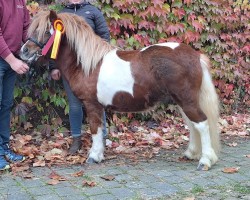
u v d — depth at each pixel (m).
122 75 3.63
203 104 3.63
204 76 3.61
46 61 4.29
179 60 3.51
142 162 3.95
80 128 4.30
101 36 4.27
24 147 4.33
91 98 3.79
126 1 4.97
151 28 5.21
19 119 4.81
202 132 3.62
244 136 5.09
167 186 3.26
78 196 3.07
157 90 3.62
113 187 3.25
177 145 4.57
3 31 3.54
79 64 3.79
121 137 4.86
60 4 4.59
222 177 3.46
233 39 6.01
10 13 3.55
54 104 4.95
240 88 6.27
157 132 5.13
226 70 5.93
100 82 3.69
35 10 4.56
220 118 5.79
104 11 4.89
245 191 3.15
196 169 3.67
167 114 5.57
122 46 5.02
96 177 3.49
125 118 5.28
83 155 4.16
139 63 3.60
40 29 3.67
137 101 3.68
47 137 4.78
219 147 3.84
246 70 6.30
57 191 3.17
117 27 5.05
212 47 5.82
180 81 3.51
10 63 3.49
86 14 4.16
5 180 3.41
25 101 4.75
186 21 5.51
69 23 3.75
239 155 4.16
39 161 3.88
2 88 3.73
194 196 3.06
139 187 3.25
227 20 5.83
